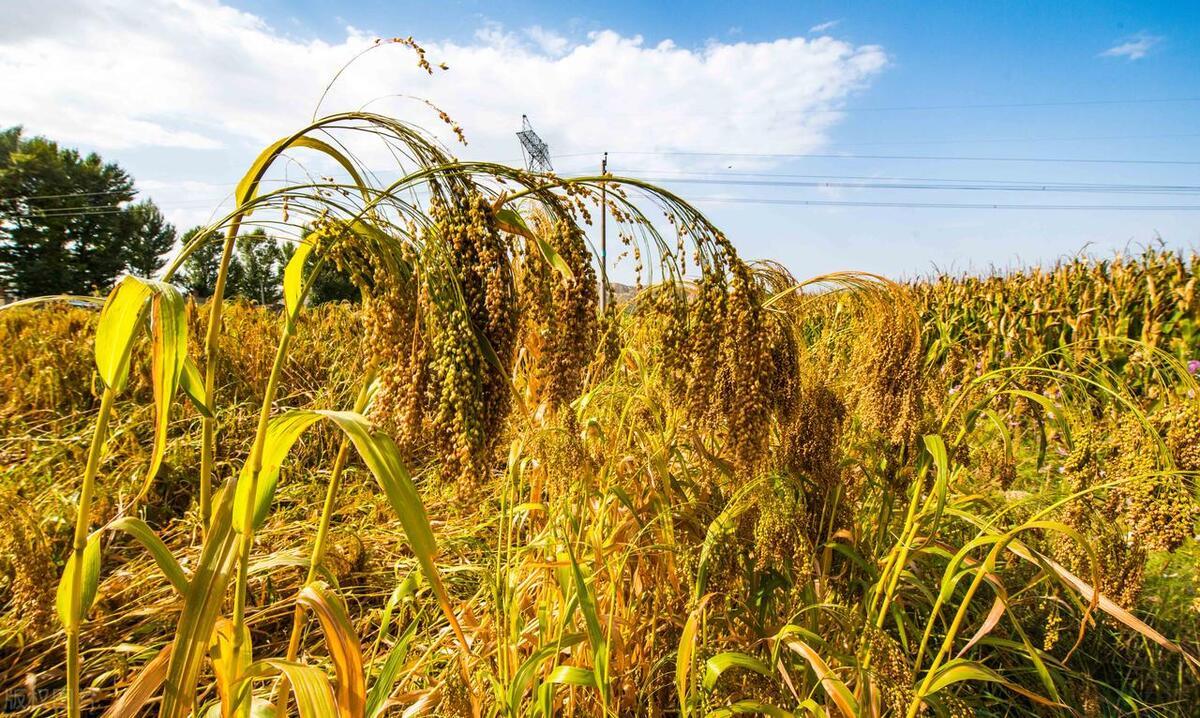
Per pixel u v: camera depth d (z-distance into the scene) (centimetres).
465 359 156
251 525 167
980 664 198
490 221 173
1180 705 295
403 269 174
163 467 499
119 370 147
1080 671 315
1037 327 968
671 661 277
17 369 596
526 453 271
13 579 208
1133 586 210
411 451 174
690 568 244
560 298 185
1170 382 274
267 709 186
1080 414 299
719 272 213
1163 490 205
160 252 5991
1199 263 800
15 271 5141
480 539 396
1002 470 325
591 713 263
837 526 304
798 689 258
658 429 300
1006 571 353
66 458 492
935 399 308
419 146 176
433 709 252
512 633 257
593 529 279
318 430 595
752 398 220
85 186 5562
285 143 169
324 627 172
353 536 393
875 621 256
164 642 326
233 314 872
